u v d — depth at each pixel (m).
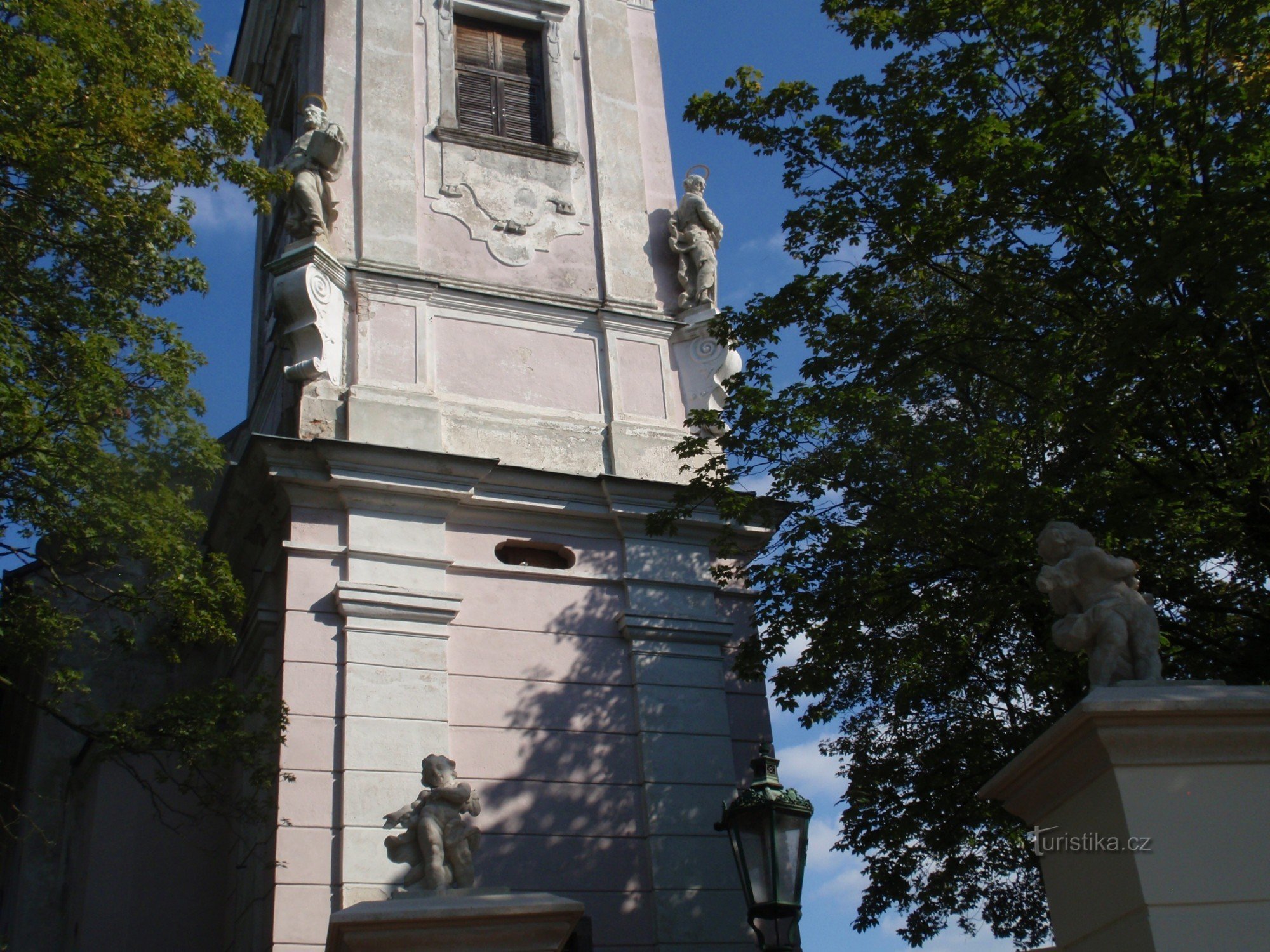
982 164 12.04
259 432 19.70
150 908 15.47
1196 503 11.10
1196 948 5.48
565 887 14.01
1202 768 5.87
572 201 18.59
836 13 13.57
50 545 14.89
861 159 13.30
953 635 13.52
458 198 17.91
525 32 20.09
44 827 17.72
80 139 12.39
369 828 13.38
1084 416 11.09
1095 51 12.23
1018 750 13.80
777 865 9.34
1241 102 10.95
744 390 13.55
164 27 13.77
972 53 12.62
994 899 16.64
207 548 16.97
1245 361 10.74
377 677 14.17
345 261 16.70
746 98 13.72
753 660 13.30
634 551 16.11
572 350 17.45
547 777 14.52
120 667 17.70
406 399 16.02
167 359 13.23
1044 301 12.32
